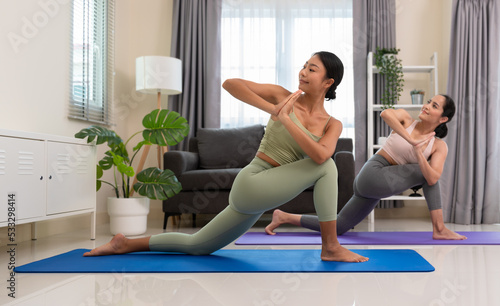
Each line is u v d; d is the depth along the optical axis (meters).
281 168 1.94
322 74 1.92
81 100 3.64
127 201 3.24
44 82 3.12
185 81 4.60
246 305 1.35
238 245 2.66
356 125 4.55
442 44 4.70
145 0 4.85
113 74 4.27
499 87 4.18
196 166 4.19
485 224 4.10
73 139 2.85
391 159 2.93
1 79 2.68
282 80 4.63
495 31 4.21
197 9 4.68
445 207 4.23
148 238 2.23
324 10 4.68
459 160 4.20
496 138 4.15
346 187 3.58
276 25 4.66
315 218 3.09
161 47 4.82
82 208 2.92
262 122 4.66
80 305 1.36
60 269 1.88
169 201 3.71
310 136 1.92
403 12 4.74
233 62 4.68
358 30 4.59
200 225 4.02
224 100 4.68
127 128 4.72
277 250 2.40
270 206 1.95
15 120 2.81
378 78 4.62
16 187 2.32
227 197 3.67
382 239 2.87
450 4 4.46
